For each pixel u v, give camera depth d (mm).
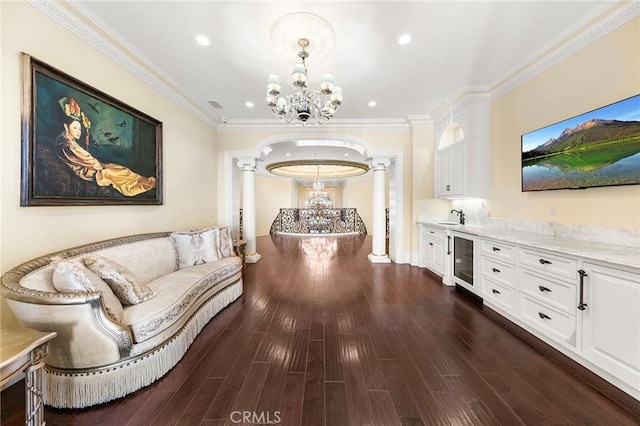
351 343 2152
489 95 3441
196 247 3072
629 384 1479
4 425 1356
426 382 1673
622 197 1971
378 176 5043
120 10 2043
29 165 1682
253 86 3402
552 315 2004
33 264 1605
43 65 1755
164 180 3178
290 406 1480
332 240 8250
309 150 6816
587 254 1698
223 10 2053
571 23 2199
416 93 3627
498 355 1964
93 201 2162
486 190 3496
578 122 2236
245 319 2619
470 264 3154
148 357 1670
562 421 1364
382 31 2299
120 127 2447
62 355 1457
